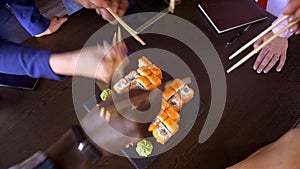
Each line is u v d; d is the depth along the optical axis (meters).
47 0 1.26
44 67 0.55
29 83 0.61
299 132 0.52
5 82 0.60
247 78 0.63
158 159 0.54
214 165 0.54
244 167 0.50
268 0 0.84
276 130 0.58
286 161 0.48
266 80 0.63
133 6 0.70
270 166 0.49
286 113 0.59
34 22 0.65
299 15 0.57
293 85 0.63
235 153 0.55
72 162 0.39
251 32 0.68
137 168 0.53
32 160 0.39
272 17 0.70
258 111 0.59
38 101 0.59
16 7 0.67
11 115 0.58
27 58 0.55
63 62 0.55
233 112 0.59
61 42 0.66
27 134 0.56
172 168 0.53
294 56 0.66
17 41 0.90
